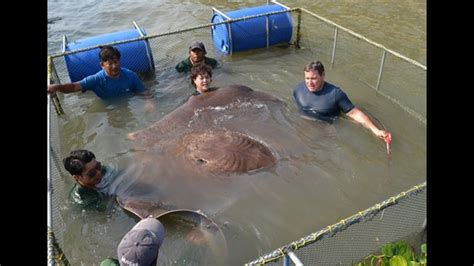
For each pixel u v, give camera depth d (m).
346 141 5.29
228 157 4.63
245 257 3.72
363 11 10.02
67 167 4.27
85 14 10.55
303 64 7.50
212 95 6.05
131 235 2.87
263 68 7.42
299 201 4.34
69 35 9.48
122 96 6.56
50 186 3.86
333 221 4.11
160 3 11.06
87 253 3.90
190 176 4.57
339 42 8.32
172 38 8.73
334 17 9.73
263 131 5.42
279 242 3.88
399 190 4.52
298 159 4.93
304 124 5.64
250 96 6.14
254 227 4.02
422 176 4.72
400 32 8.86
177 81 7.12
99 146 5.47
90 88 6.26
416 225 3.72
